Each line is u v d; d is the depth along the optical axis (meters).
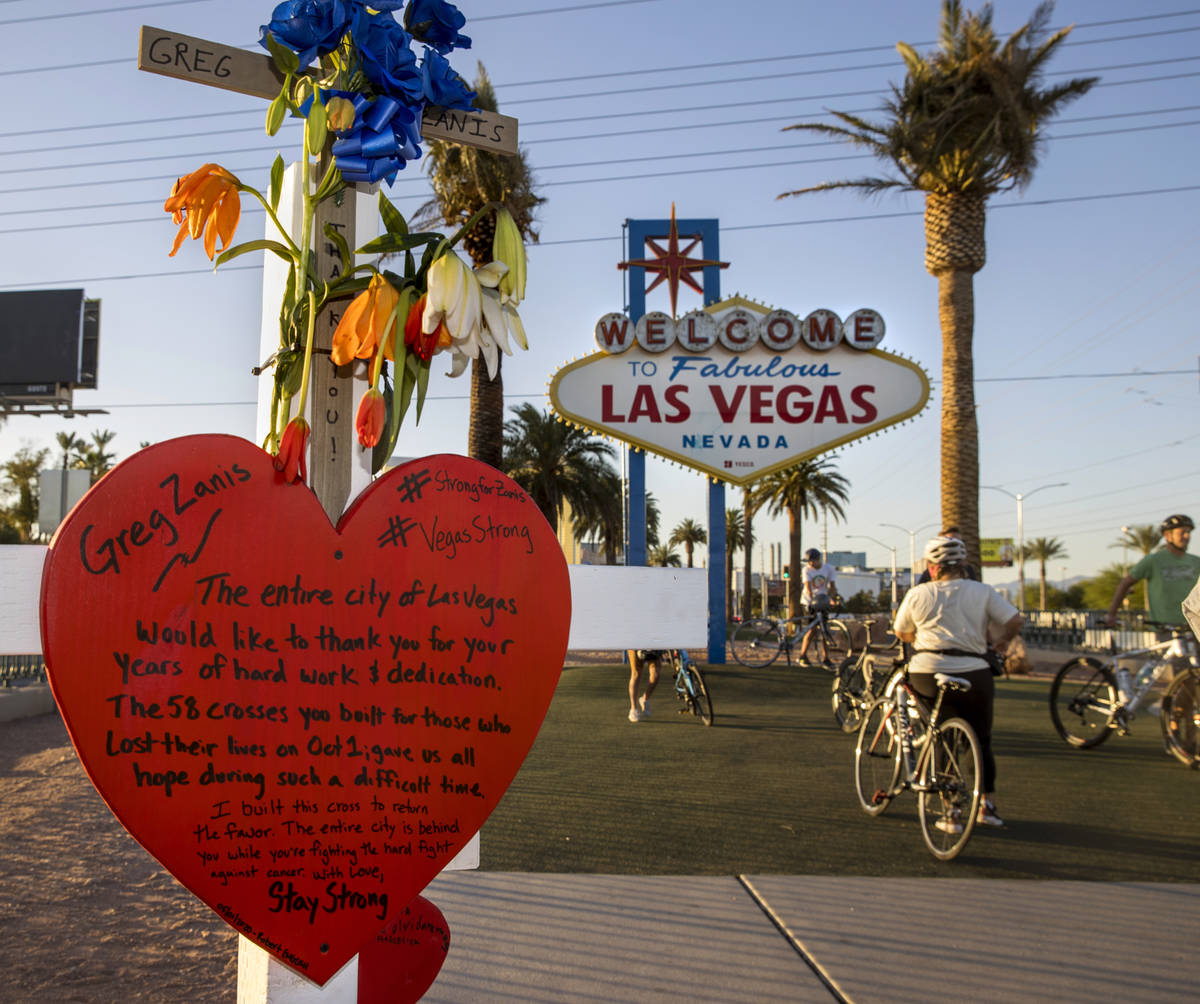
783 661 14.86
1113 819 5.56
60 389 30.91
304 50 1.57
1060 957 3.44
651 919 3.74
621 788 6.13
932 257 16.83
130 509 1.34
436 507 1.56
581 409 13.69
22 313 31.08
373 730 1.48
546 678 1.62
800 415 13.76
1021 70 15.85
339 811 1.46
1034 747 8.00
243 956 1.82
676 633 1.88
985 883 4.30
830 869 4.50
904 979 3.23
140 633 1.33
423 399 1.60
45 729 9.40
